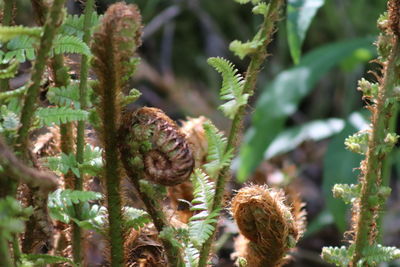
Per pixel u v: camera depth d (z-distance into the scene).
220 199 0.76
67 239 0.85
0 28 0.68
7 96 0.70
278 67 2.31
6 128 0.70
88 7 0.81
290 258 0.88
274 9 0.74
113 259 0.77
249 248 0.80
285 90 1.53
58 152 0.86
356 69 2.12
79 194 0.77
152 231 0.81
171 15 2.28
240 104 0.73
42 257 0.75
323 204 2.03
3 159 0.66
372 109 0.78
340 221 1.38
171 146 0.72
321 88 2.39
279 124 1.50
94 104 0.73
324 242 1.85
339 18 2.29
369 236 0.79
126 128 0.73
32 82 0.70
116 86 0.72
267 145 1.49
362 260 0.78
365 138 0.79
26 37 0.75
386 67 0.77
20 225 0.64
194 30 2.34
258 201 0.78
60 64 0.82
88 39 0.80
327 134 1.76
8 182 0.68
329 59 1.56
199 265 0.77
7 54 0.75
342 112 2.31
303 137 1.79
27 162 0.71
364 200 0.78
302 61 1.58
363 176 0.80
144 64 2.02
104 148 0.74
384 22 0.77
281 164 1.82
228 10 2.36
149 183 0.74
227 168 0.76
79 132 0.80
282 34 2.24
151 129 0.73
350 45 1.58
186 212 0.87
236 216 0.79
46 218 0.75
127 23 0.70
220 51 2.33
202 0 2.35
